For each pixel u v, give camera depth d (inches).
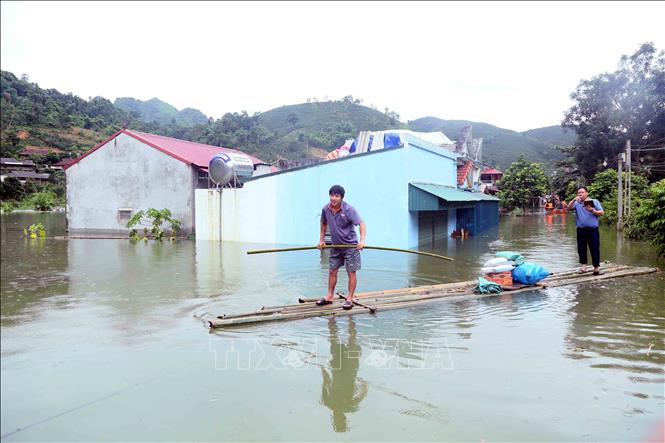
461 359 172.7
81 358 173.0
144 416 130.3
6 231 773.3
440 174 661.9
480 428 123.4
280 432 121.7
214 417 129.6
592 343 190.2
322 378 155.6
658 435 119.6
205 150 819.4
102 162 725.9
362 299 261.7
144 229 640.4
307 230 563.8
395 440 117.8
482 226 864.3
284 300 266.5
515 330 208.5
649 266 386.9
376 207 530.0
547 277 324.8
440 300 262.1
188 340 193.6
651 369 162.6
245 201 595.2
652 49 1346.0
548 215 1467.8
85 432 122.1
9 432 121.8
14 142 2484.0
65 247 539.2
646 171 1228.5
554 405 136.2
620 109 1417.3
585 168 1509.6
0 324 216.4
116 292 287.0
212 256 455.5
